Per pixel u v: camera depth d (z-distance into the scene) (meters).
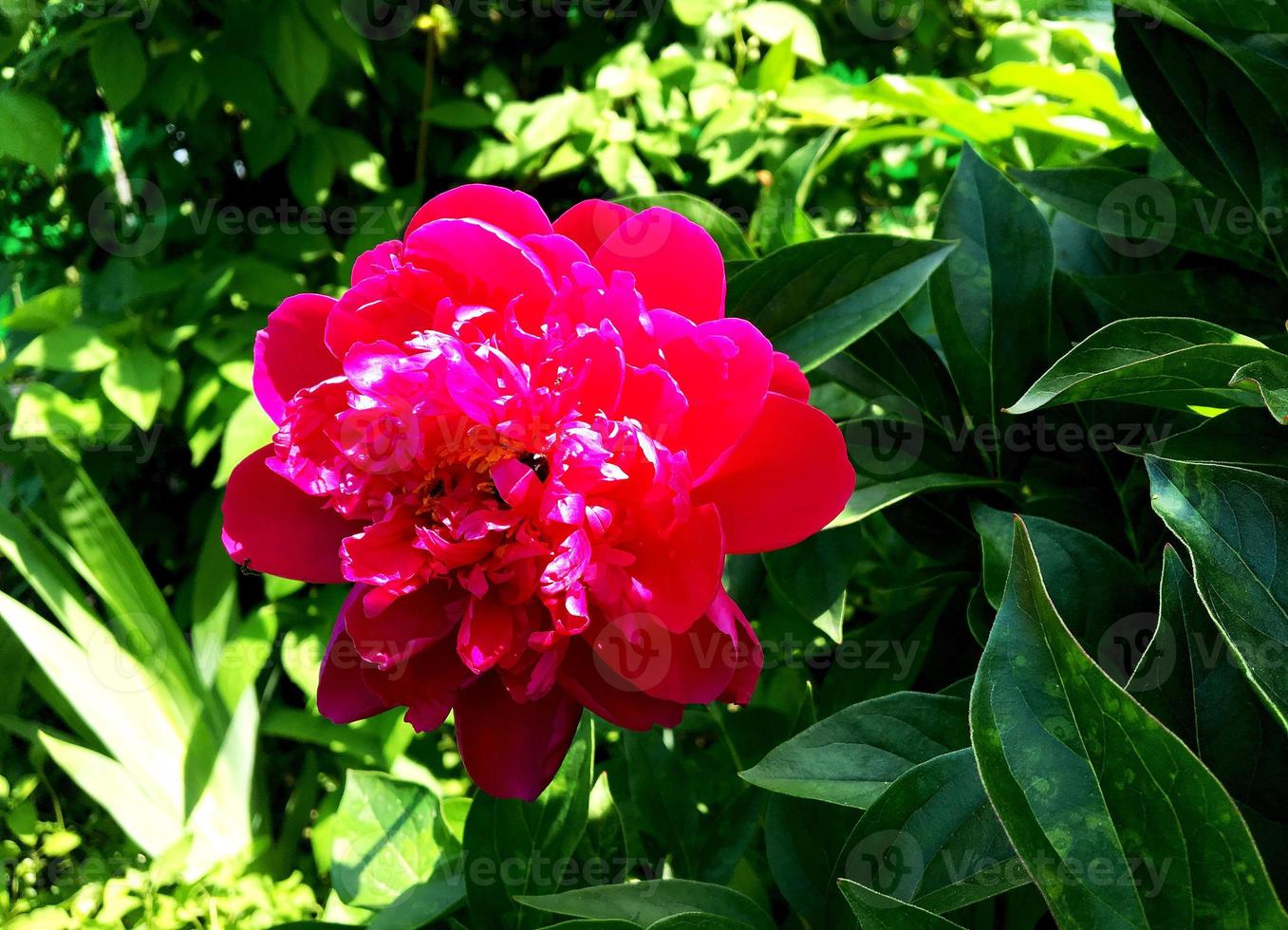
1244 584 0.33
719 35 0.69
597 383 0.37
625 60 0.69
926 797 0.38
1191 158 0.42
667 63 0.67
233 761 0.67
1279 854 0.34
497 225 0.39
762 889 0.50
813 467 0.37
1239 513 0.34
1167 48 0.42
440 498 0.38
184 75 0.66
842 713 0.40
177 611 0.75
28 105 0.59
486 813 0.45
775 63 0.64
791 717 0.56
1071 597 0.39
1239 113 0.42
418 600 0.38
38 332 0.71
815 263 0.42
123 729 0.65
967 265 0.44
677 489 0.36
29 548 0.66
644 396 0.37
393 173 0.78
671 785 0.48
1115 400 0.41
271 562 0.39
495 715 0.39
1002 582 0.40
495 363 0.37
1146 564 0.44
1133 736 0.32
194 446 0.65
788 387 0.38
